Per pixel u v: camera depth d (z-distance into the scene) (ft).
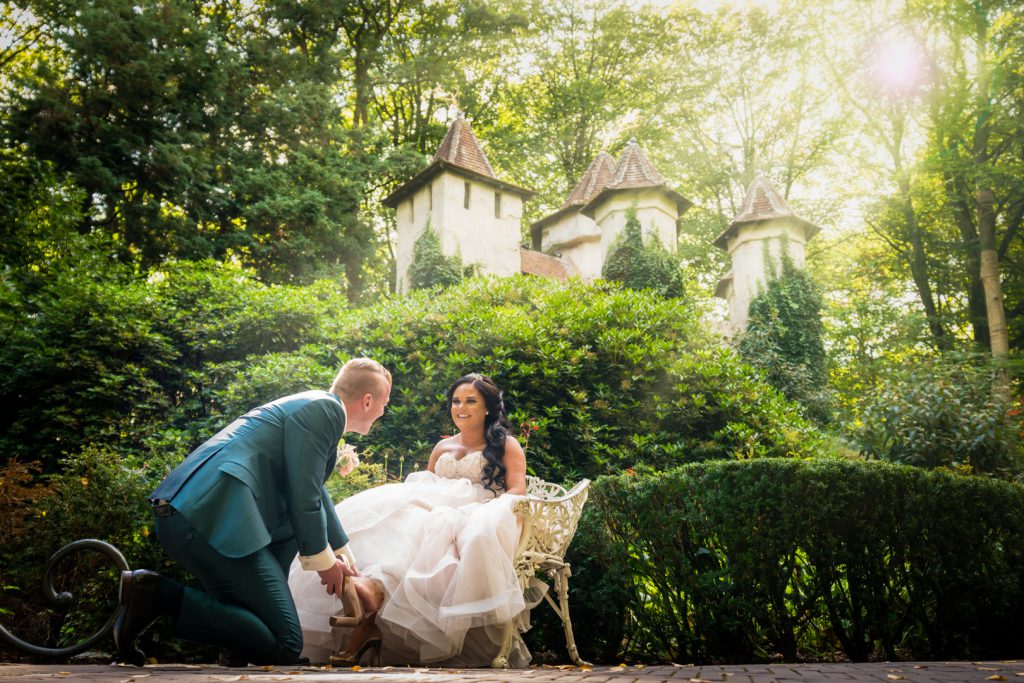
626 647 13.88
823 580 12.44
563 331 26.78
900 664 9.43
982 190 74.95
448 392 14.14
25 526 13.15
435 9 95.76
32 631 12.68
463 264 72.59
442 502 12.09
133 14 64.59
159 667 8.73
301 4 80.48
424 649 10.32
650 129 106.32
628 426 25.21
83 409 27.96
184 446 25.08
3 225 48.80
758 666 9.46
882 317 80.64
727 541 12.60
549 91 109.29
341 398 10.89
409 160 80.23
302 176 71.36
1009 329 79.25
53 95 61.00
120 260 59.26
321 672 7.73
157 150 61.98
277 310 31.48
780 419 26.35
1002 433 28.12
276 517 9.43
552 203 108.06
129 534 12.99
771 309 71.61
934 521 12.96
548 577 13.56
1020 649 13.20
